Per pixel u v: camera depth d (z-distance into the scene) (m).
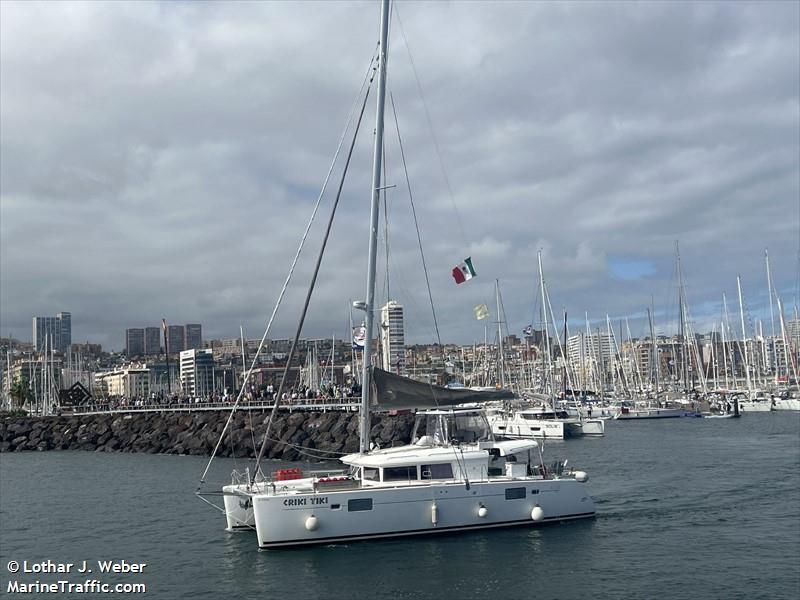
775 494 40.19
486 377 115.69
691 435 83.75
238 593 24.48
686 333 140.50
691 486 43.19
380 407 30.02
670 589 24.50
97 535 33.97
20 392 143.25
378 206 31.05
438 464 29.58
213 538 31.59
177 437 77.00
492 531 29.91
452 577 25.41
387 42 31.45
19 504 43.75
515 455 31.69
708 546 29.22
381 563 26.59
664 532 31.20
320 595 24.08
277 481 30.73
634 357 179.88
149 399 102.12
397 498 28.67
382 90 31.17
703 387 139.38
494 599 23.72
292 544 27.94
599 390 145.75
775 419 109.50
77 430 90.69
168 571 27.28
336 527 28.12
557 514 31.34
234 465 61.88
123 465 65.62
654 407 121.94
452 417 31.91
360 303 30.47
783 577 25.64
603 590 24.41
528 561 26.95
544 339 102.81
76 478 56.53
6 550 31.75
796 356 163.12
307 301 33.47
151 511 39.47
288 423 69.44
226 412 80.25
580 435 85.38
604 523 32.16
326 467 58.56
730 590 24.42
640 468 52.41
